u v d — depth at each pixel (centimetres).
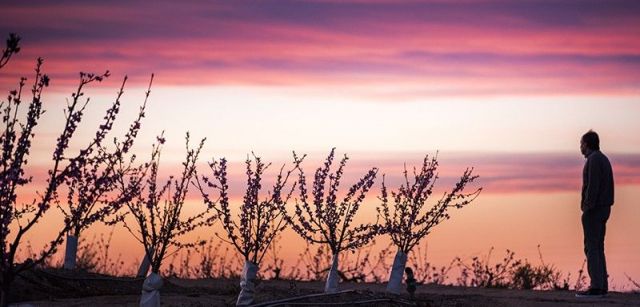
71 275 1319
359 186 1255
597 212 1402
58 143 909
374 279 1648
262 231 1111
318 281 1617
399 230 1284
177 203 1109
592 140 1434
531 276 1677
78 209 960
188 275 1667
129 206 1104
